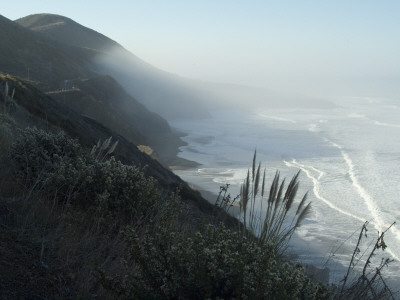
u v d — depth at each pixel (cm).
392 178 5566
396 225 3672
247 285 295
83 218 497
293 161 6688
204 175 5481
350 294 392
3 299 303
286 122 13000
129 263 430
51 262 379
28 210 467
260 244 395
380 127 11306
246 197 425
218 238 362
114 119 6731
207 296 294
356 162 6606
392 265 2217
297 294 330
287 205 425
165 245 336
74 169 573
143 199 558
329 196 4600
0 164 571
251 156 7094
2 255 357
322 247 2717
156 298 308
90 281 375
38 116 1788
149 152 5069
